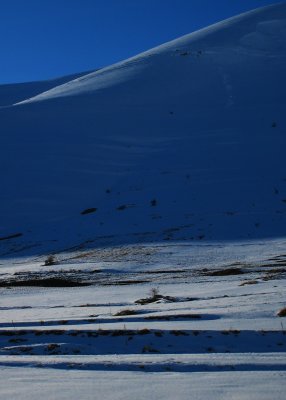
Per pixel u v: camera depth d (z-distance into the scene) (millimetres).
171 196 39594
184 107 60719
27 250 34500
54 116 59719
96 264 27688
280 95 62250
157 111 60094
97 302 17172
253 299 14062
